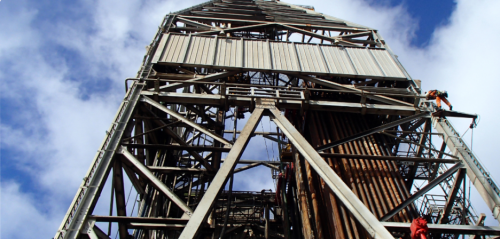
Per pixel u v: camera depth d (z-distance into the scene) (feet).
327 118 58.13
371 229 30.73
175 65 55.11
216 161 56.39
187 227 30.17
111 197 36.94
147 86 51.52
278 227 79.15
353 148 52.21
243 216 78.43
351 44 67.87
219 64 56.39
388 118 55.93
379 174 48.39
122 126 42.50
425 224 31.53
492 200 38.99
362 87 54.75
